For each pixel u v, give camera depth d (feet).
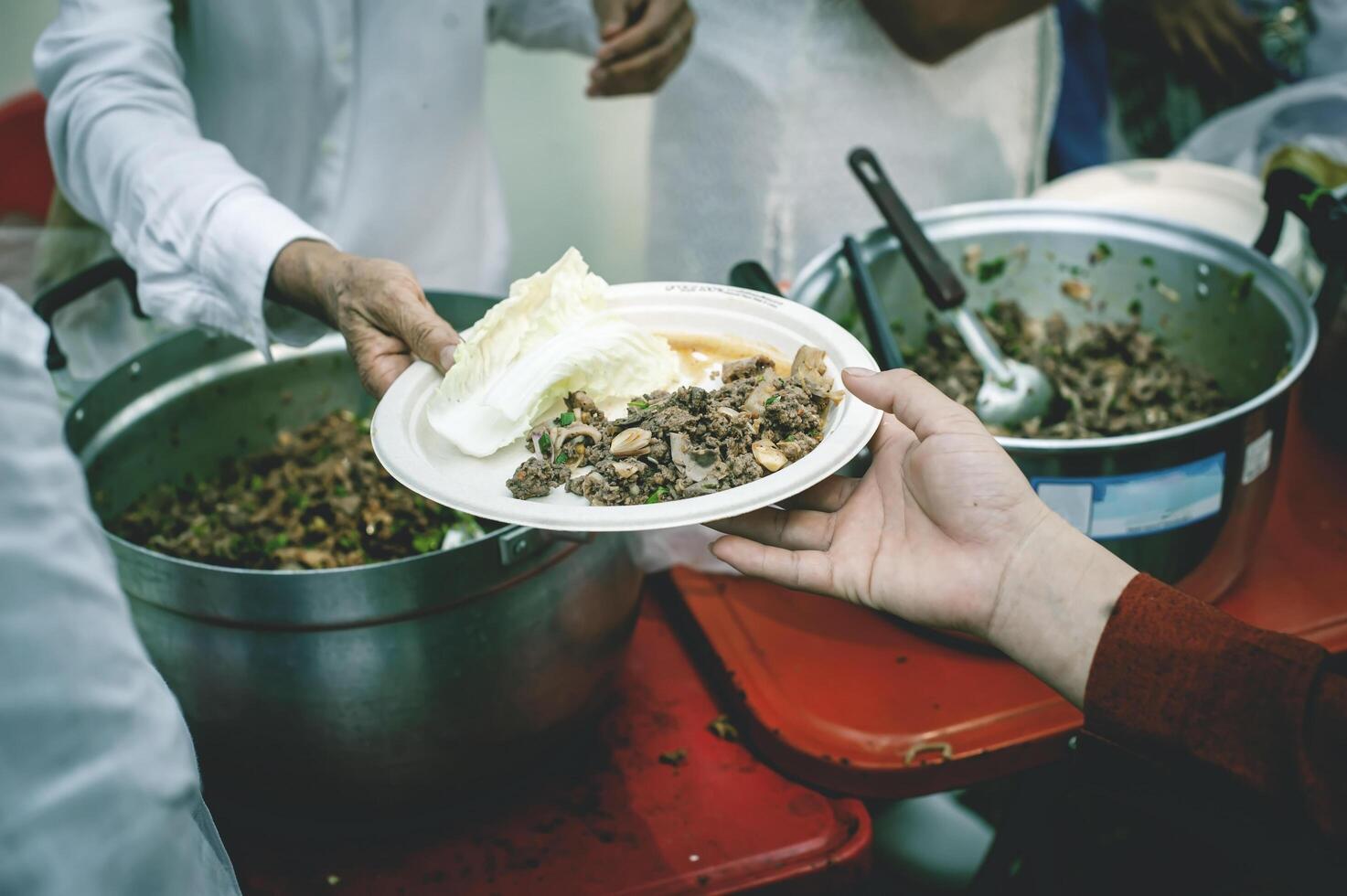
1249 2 7.76
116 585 1.74
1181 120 8.00
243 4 4.62
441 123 5.32
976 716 3.52
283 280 3.58
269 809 3.17
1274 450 3.56
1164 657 2.28
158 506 3.97
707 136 6.22
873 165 4.44
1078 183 5.74
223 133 5.08
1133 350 4.59
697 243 6.54
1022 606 2.52
